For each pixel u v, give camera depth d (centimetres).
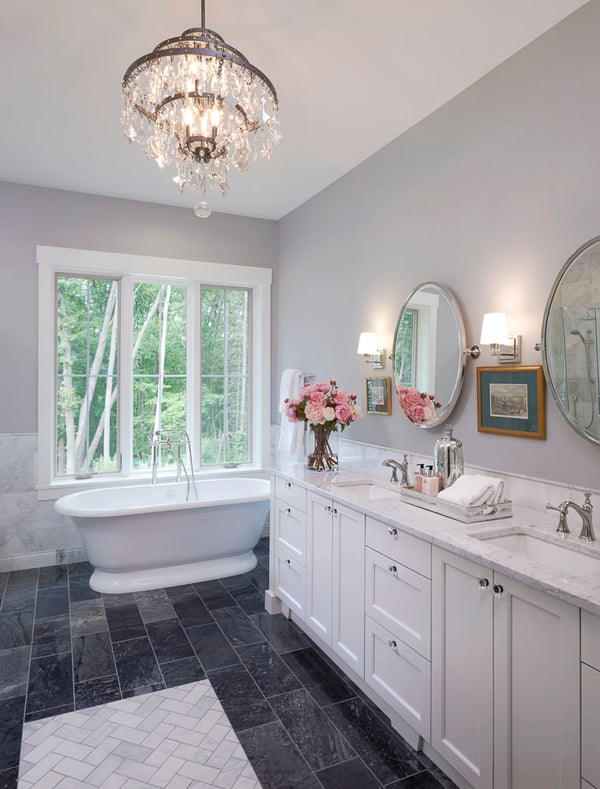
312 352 402
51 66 233
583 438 191
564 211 201
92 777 177
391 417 308
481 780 156
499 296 231
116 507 382
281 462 454
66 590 341
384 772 180
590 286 188
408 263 291
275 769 181
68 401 410
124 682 234
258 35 212
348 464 333
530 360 215
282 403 410
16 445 380
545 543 179
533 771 140
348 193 351
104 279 420
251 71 170
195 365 449
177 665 248
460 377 248
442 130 266
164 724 204
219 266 439
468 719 162
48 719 207
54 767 182
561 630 132
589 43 192
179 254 425
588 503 174
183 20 203
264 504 372
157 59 163
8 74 240
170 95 176
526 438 218
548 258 208
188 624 291
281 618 300
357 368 343
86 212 395
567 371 196
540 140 212
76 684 232
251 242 453
